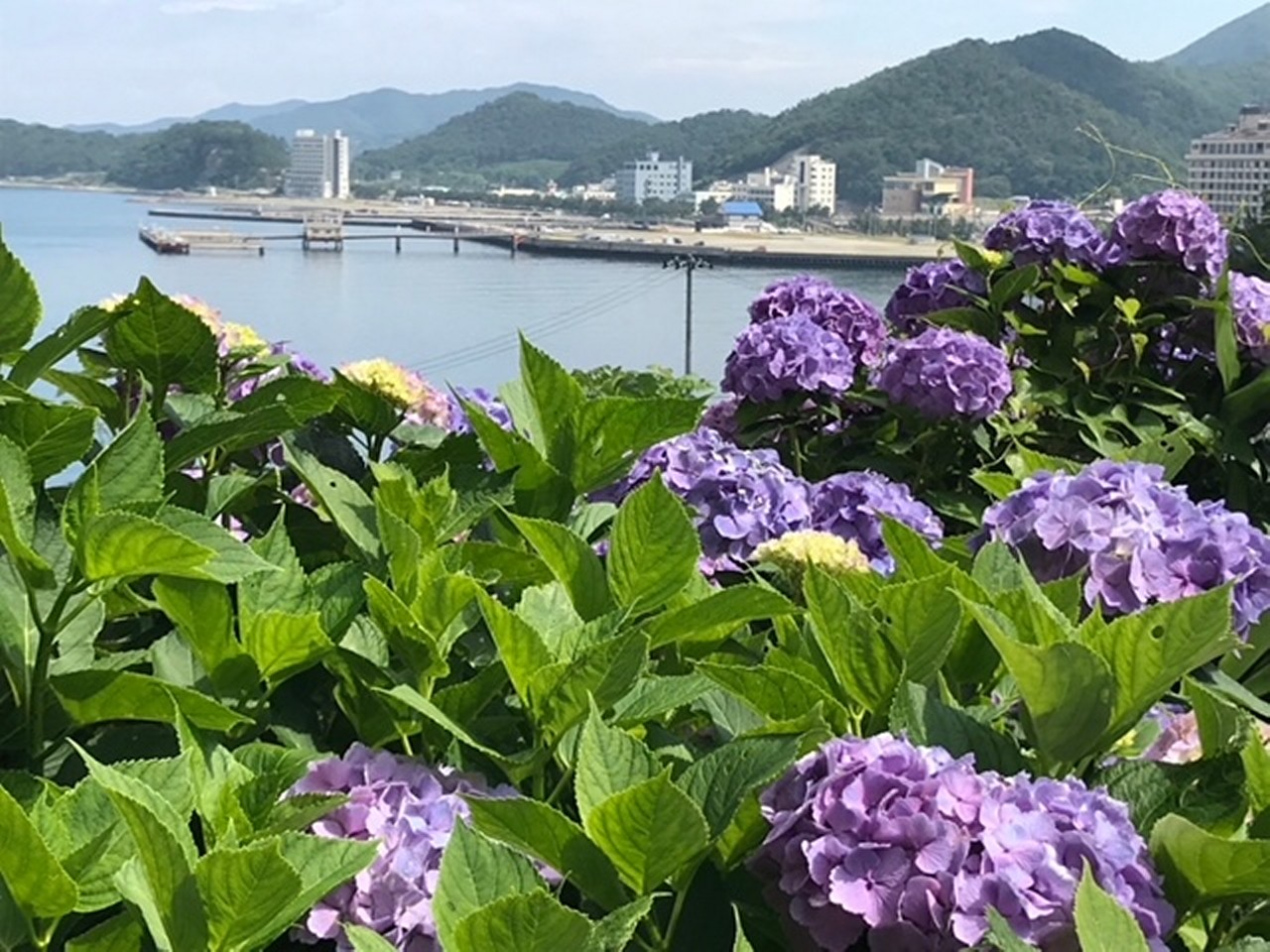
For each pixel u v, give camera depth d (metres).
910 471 4.28
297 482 2.50
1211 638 1.45
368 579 1.51
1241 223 5.72
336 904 1.24
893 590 1.56
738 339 4.39
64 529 1.41
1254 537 2.22
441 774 1.45
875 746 1.34
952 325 4.69
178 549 1.32
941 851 1.25
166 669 1.59
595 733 1.30
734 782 1.29
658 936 1.28
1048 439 4.54
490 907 1.02
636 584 1.65
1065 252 4.67
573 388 2.21
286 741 1.57
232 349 2.79
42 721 1.43
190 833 1.18
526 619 1.58
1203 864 1.27
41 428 1.69
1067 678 1.42
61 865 1.10
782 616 1.73
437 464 2.32
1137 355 4.48
